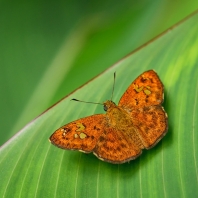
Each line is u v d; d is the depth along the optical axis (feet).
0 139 1.47
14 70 1.52
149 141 1.29
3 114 1.49
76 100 1.34
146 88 1.32
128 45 1.53
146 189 1.28
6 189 1.29
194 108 1.32
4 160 1.32
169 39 1.39
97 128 1.30
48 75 1.52
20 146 1.33
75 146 1.29
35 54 1.53
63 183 1.30
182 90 1.34
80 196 1.29
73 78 1.51
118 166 1.30
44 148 1.32
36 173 1.30
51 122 1.34
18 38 1.53
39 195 1.29
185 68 1.36
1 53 1.52
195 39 1.37
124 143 1.29
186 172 1.28
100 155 1.29
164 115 1.30
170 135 1.31
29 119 1.48
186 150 1.29
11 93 1.50
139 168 1.29
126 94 1.32
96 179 1.30
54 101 1.49
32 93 1.51
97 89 1.37
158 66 1.37
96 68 1.51
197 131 1.30
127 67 1.38
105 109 1.32
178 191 1.27
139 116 1.30
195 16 1.40
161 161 1.29
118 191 1.28
